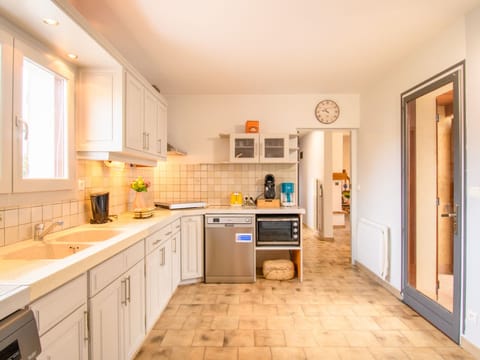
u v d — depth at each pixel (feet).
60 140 5.93
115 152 6.71
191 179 12.09
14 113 4.37
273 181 11.48
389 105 9.44
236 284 10.09
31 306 3.04
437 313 7.06
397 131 8.92
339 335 6.80
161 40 7.34
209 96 12.13
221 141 12.11
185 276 9.82
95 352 4.29
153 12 6.05
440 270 7.36
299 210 10.16
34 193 4.98
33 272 3.34
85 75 6.49
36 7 4.11
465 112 6.11
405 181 8.39
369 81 10.46
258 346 6.35
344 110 12.13
